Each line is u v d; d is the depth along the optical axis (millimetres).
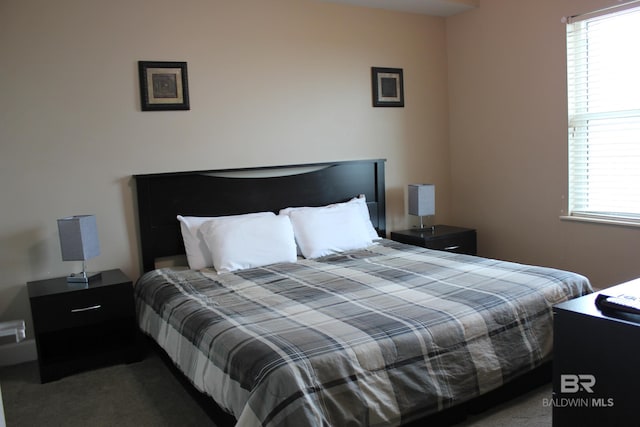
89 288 3035
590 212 3850
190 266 3457
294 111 4043
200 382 2213
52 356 3121
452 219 4922
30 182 3232
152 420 2500
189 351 2395
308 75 4082
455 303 2418
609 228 3686
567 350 1827
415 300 2498
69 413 2600
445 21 4766
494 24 4328
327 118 4199
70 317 2994
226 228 3389
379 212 4430
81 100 3330
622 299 1790
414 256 3510
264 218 3543
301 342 1981
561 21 3830
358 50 4305
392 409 1968
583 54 3777
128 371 3105
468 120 4680
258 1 3832
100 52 3359
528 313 2492
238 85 3799
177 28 3564
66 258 3121
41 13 3191
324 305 2480
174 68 3564
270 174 3959
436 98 4777
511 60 4227
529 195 4223
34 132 3223
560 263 4043
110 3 3363
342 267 3281
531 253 4262
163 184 3527
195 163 3689
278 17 3922
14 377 3059
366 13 4324
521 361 2402
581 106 3834
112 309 3105
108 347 3230
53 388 2895
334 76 4207
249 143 3873
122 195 3488
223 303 2617
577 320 1779
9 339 3246
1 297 3211
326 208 3898
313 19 4074
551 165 4027
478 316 2314
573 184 3941
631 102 3543
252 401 1773
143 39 3471
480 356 2258
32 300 2885
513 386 2504
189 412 2570
